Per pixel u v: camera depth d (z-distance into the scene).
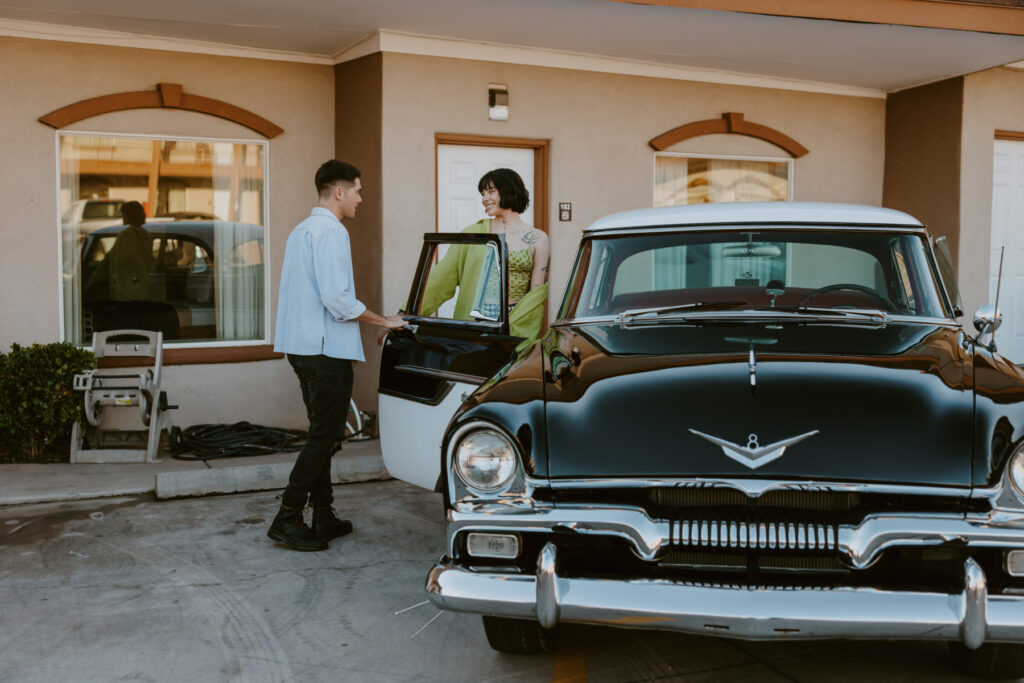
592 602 2.86
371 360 7.61
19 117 6.91
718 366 3.24
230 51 7.53
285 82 7.77
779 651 3.58
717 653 3.57
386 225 7.30
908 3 6.93
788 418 2.93
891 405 2.97
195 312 7.71
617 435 2.99
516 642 3.48
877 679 3.31
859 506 2.83
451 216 7.75
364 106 7.46
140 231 7.47
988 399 3.00
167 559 4.64
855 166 9.50
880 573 2.87
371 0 6.30
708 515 2.87
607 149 8.26
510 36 7.36
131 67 7.23
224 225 7.75
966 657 3.26
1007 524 2.74
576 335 3.86
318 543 4.75
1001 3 7.15
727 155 8.90
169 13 6.61
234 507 5.57
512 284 4.95
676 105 8.55
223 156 7.70
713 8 6.48
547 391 3.21
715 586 2.81
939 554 2.83
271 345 7.87
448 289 4.96
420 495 5.88
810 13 6.71
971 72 8.63
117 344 6.81
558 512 2.93
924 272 3.97
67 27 6.97
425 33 7.24
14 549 4.77
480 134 7.65
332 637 3.73
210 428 7.09
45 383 6.40
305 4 6.40
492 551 3.04
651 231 4.30
